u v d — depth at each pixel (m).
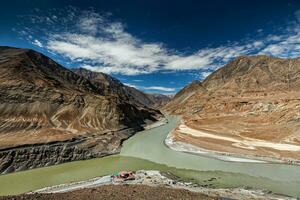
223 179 36.03
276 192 30.56
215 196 27.44
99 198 21.69
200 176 37.62
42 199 20.06
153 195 23.33
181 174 38.91
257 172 38.97
